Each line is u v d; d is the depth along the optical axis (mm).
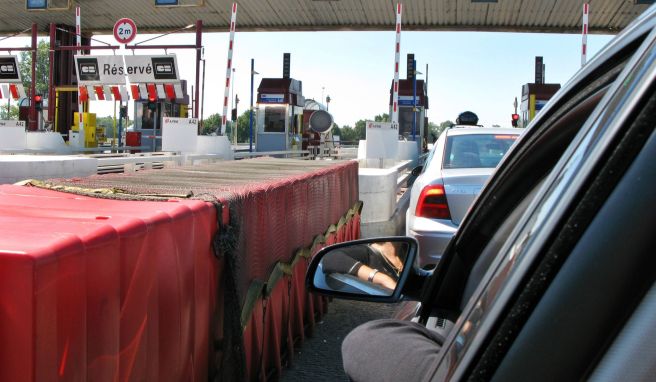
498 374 906
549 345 860
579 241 868
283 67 35531
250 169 6449
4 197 3123
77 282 1966
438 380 1174
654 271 817
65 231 2109
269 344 4527
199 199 3273
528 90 31281
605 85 1506
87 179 4262
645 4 26016
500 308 971
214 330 3350
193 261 2994
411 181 17188
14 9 31766
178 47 19969
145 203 3066
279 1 29219
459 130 8102
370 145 17562
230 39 18797
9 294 1739
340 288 2541
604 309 833
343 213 7812
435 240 6773
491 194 2252
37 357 1750
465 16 30156
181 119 17500
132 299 2361
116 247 2230
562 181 999
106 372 2158
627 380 800
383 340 1629
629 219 833
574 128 1973
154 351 2568
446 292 2373
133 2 30109
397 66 19141
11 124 18203
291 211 4961
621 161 862
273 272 4332
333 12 30703
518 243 1085
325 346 5648
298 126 36469
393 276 2611
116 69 20531
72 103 34688
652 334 798
